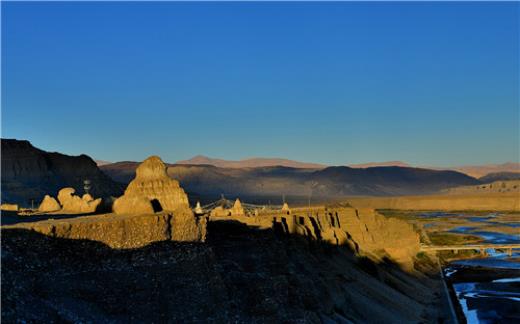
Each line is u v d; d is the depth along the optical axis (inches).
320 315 3075.8
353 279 4335.6
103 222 2132.1
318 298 3216.0
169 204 3021.7
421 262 6707.7
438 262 7416.3
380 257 5915.4
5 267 1736.0
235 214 4616.1
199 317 2222.0
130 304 2041.1
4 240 1801.2
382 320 3806.6
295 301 2925.7
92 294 1957.4
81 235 2047.2
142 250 2235.5
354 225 5989.2
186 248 2395.4
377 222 6643.7
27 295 1731.1
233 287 2701.8
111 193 7691.9
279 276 2910.9
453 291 5689.0
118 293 2038.6
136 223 2250.2
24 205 5433.1
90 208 3284.9
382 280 5000.0
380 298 4276.6
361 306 3821.4
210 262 2471.7
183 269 2321.6
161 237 2330.2
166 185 3058.6
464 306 5118.1
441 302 5029.5
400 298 4549.7
